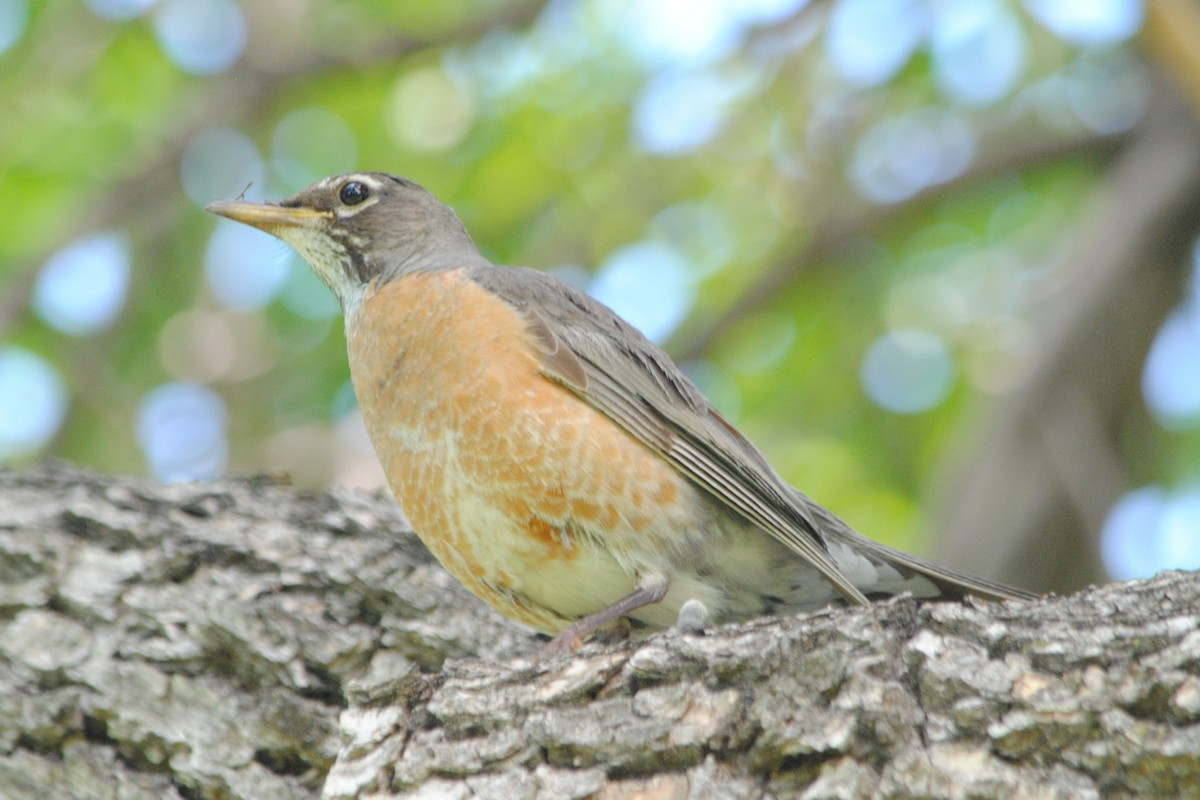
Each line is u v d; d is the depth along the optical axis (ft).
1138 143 46.52
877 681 17.06
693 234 50.24
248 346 49.37
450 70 49.24
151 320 49.49
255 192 49.21
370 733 18.84
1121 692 16.24
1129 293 42.16
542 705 18.38
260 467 45.47
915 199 48.03
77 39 46.91
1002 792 16.10
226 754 22.35
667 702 17.88
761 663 17.67
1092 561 39.63
